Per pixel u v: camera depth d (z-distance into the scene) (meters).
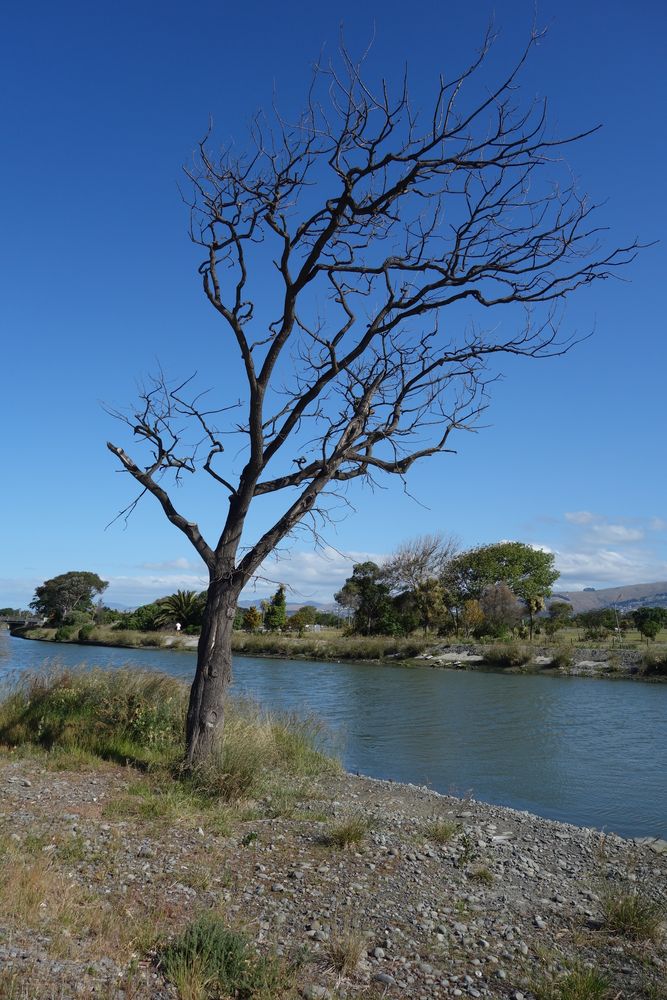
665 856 8.90
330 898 6.30
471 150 9.52
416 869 7.39
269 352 10.22
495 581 64.44
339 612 87.00
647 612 64.12
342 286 11.12
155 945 4.88
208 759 9.77
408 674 38.88
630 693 30.23
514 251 10.05
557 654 40.06
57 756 10.78
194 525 10.28
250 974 4.60
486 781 14.55
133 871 6.36
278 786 10.60
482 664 42.50
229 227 10.16
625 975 5.21
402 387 11.18
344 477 10.98
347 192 9.85
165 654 52.75
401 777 14.80
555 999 4.75
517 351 10.74
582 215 9.87
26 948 4.37
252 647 54.41
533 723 22.03
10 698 13.17
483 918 6.21
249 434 10.23
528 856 8.52
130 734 11.71
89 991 4.05
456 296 10.29
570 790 13.80
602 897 6.96
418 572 59.56
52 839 6.96
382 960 5.20
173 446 10.77
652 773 15.28
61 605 98.44
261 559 10.10
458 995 4.78
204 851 7.18
